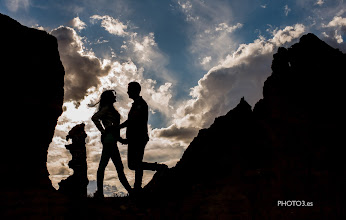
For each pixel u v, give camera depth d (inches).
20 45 186.2
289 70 256.4
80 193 166.6
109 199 209.5
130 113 196.4
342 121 204.7
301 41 268.5
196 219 159.2
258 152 215.5
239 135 239.6
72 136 177.8
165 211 172.7
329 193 158.7
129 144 196.1
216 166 220.4
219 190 179.6
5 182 150.5
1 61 170.1
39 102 190.9
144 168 199.5
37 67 194.9
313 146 195.0
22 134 175.3
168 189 213.9
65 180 173.5
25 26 201.2
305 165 181.5
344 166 175.2
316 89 230.4
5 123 165.3
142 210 174.6
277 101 236.7
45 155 195.8
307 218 147.9
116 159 191.3
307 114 217.0
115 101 196.7
